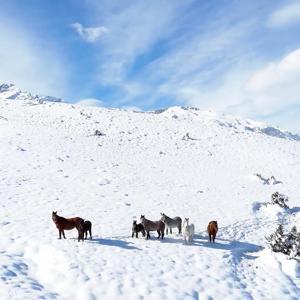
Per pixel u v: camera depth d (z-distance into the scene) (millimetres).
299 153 55375
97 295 12484
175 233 20000
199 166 43438
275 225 24344
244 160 48812
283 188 35969
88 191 28062
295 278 15484
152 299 12508
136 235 18438
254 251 18609
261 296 13609
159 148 50812
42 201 24344
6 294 11711
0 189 26047
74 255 15156
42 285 12977
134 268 14562
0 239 16578
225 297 13164
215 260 16172
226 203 28141
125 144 50469
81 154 41031
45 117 66188
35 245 16062
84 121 64000
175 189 31641
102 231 19172
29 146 41625
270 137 68312
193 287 13570
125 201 26188
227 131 67500
